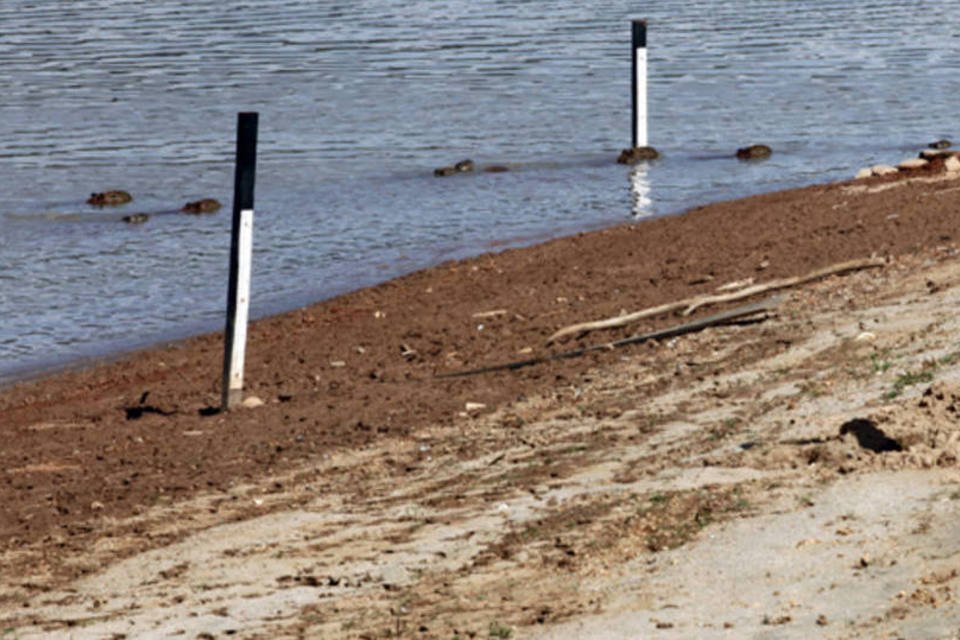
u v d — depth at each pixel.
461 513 25.55
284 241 55.75
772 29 103.88
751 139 72.00
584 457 27.88
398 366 37.41
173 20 111.50
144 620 22.11
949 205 46.78
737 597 20.09
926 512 22.02
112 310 47.72
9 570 25.17
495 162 68.75
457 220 58.09
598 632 19.50
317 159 69.81
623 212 58.44
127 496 28.83
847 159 66.94
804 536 21.92
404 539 24.62
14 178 67.38
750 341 34.03
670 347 34.88
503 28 105.88
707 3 116.38
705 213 54.00
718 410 29.47
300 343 41.47
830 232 45.56
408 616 21.09
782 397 29.48
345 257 53.19
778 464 25.44
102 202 62.62
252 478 29.28
